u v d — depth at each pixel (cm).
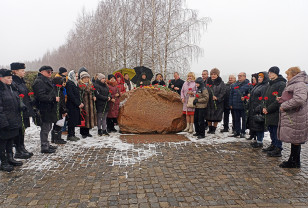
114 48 2092
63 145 570
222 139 634
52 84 523
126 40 1888
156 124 701
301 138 411
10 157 435
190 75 705
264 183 369
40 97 486
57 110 521
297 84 407
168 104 740
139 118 704
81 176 392
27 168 426
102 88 657
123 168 425
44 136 516
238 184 365
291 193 337
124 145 566
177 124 714
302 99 393
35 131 730
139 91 734
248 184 365
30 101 495
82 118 624
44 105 501
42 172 409
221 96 660
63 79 562
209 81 688
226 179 383
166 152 517
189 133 705
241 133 667
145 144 576
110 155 495
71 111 597
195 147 556
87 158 477
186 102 715
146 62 1650
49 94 499
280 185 362
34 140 624
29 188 350
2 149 414
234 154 510
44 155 497
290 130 417
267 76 566
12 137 418
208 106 675
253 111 565
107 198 320
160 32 1494
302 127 410
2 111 396
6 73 408
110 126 730
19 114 434
